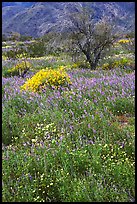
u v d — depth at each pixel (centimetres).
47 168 568
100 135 682
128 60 1845
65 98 905
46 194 520
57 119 766
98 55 1962
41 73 1115
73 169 555
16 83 1239
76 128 721
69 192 504
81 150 609
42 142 662
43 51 2886
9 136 718
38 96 948
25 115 823
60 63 2189
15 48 3262
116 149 624
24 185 530
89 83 1093
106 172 536
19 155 610
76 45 2103
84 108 830
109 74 1480
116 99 901
